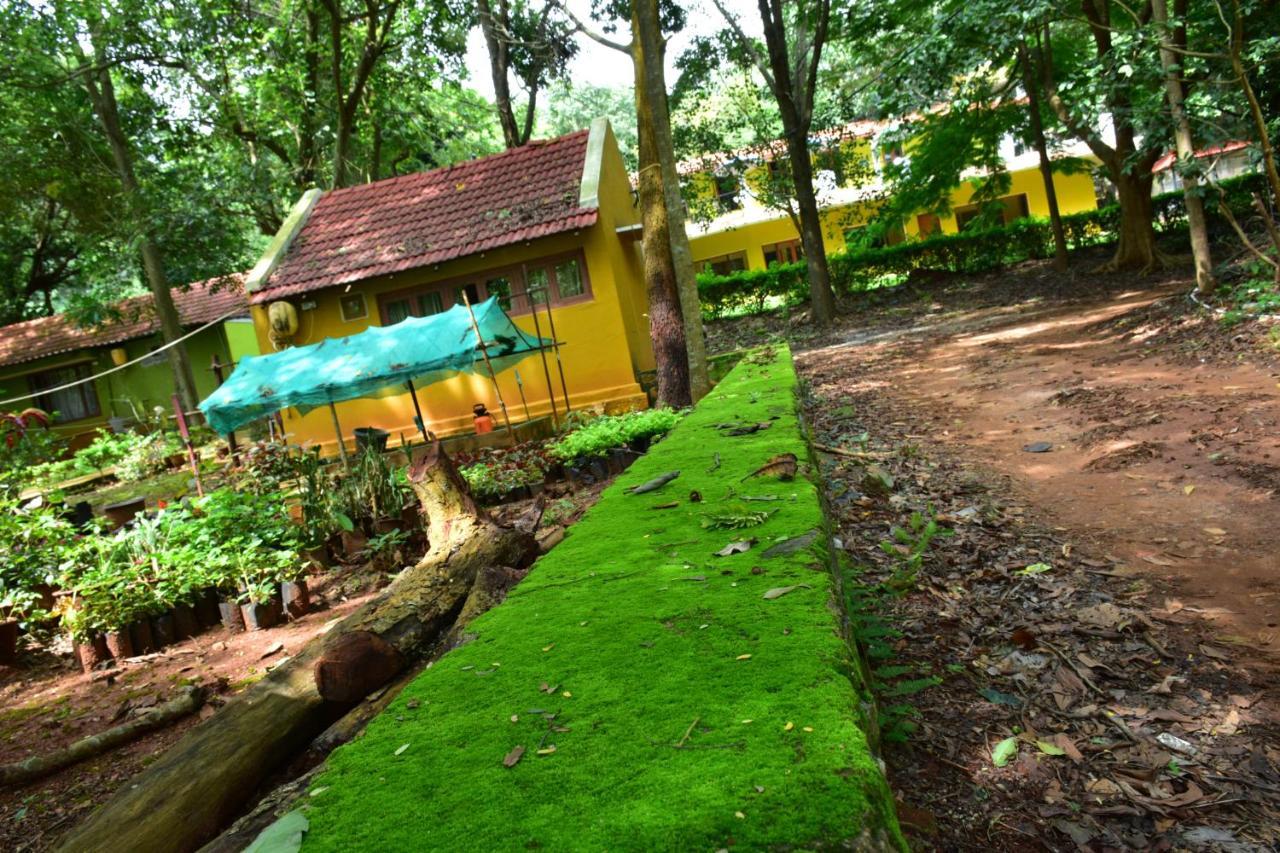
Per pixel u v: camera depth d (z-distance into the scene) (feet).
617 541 11.07
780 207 85.92
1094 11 56.80
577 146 52.16
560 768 5.19
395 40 75.15
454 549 14.79
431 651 12.55
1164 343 36.58
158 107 75.41
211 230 71.31
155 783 8.89
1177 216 86.17
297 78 70.90
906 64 51.31
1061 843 7.84
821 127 78.69
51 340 83.30
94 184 70.64
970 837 7.97
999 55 54.95
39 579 22.57
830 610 7.32
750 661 6.38
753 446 17.03
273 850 4.74
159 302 70.23
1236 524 16.16
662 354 40.37
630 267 52.19
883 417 33.30
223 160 81.46
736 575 8.74
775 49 72.08
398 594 13.52
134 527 25.66
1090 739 9.57
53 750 14.61
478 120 101.50
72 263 103.65
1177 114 39.86
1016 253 92.48
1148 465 20.76
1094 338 43.65
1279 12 43.86
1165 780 8.73
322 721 10.62
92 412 82.12
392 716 6.45
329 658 10.43
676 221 40.09
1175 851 7.63
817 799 4.46
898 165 87.51
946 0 66.33
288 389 35.47
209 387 81.20
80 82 73.05
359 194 55.21
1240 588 13.52
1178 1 48.93
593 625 7.77
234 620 20.76
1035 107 75.72
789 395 24.26
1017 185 109.70
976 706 10.43
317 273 48.65
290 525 25.71
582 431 33.12
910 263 92.89
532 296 43.91
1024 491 20.57
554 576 9.79
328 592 22.33
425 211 51.19
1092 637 12.26
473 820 4.74
